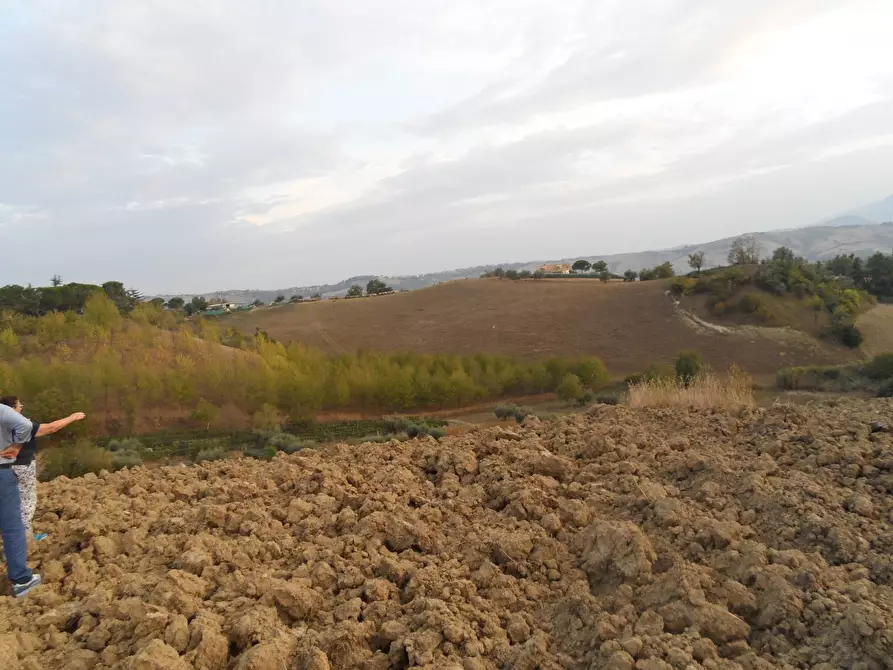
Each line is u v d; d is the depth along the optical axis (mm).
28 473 4188
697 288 63938
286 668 2908
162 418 32844
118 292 68250
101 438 29016
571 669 2930
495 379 41781
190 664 2887
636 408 7836
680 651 2803
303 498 5148
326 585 3746
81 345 39625
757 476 4543
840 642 2787
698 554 3729
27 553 4008
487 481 5367
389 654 3029
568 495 4934
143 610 3268
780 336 53938
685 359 42312
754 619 3152
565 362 44438
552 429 7047
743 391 8570
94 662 2984
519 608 3490
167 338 42094
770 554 3576
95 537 4281
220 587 3670
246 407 33844
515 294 79875
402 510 4699
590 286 78062
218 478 6004
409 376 38469
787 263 65562
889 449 4949
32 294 57688
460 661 2930
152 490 5734
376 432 30609
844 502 4180
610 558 3754
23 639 3123
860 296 59969
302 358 43219
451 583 3621
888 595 3090
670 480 5043
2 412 3787
